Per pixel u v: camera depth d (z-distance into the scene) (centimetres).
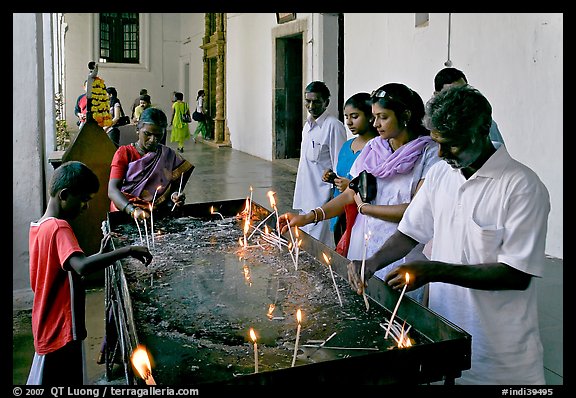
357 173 268
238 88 1424
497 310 174
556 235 483
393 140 251
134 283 210
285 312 182
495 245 170
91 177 243
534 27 502
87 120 448
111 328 292
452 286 183
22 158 405
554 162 486
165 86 2181
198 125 1698
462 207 178
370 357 137
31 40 404
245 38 1352
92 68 455
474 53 582
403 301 175
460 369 146
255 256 243
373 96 247
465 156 167
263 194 844
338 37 932
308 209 407
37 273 239
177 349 155
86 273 224
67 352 244
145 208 312
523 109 518
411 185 243
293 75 1198
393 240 206
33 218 409
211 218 314
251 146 1354
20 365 319
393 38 732
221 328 169
